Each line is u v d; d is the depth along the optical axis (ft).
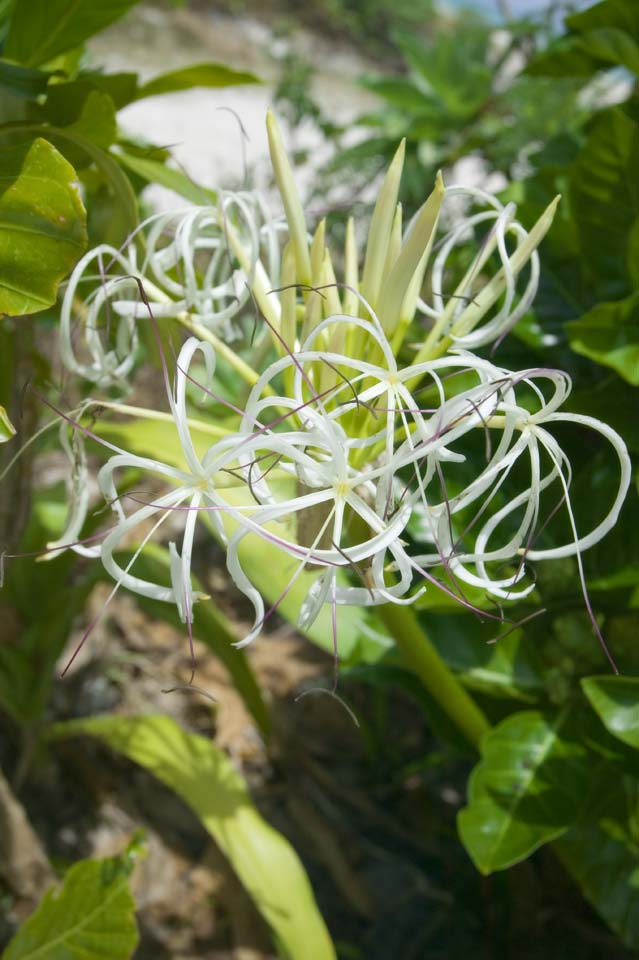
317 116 4.49
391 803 3.40
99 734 2.83
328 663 3.76
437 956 2.98
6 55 2.03
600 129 2.21
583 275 2.44
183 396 1.29
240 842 2.49
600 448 2.43
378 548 1.28
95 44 9.68
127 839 3.08
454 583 1.36
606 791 2.16
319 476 1.31
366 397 1.32
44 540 2.95
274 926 2.36
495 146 3.88
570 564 2.21
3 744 3.21
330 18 12.75
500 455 1.35
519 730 2.14
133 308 1.64
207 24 11.35
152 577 2.73
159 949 2.83
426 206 1.46
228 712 3.48
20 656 2.92
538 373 1.32
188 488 1.29
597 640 2.17
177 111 8.49
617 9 2.37
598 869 2.14
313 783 3.41
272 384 2.44
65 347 1.60
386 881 3.17
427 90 4.12
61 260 1.51
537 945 2.95
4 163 1.51
